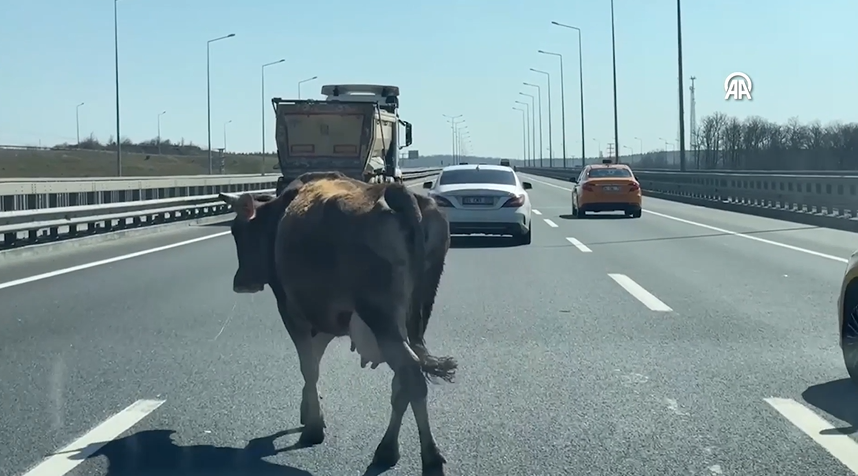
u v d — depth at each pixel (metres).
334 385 7.88
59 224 19.31
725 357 8.91
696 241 20.91
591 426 6.72
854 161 55.34
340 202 5.46
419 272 5.38
